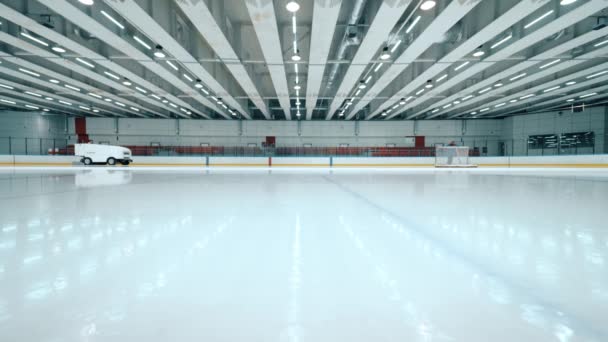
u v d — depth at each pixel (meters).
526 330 0.99
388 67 11.70
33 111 23.67
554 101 18.84
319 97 18.72
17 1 7.54
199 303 1.17
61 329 0.98
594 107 20.67
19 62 11.77
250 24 10.26
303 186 6.32
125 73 12.62
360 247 1.92
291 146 26.27
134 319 1.05
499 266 1.58
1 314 1.06
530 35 8.66
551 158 18.09
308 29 10.27
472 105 21.36
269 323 1.03
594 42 10.22
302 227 2.47
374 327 1.01
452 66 12.96
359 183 7.21
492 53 10.22
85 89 16.58
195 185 6.40
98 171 13.23
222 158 19.98
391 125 26.22
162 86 15.38
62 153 23.56
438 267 1.56
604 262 1.63
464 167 19.59
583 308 1.13
